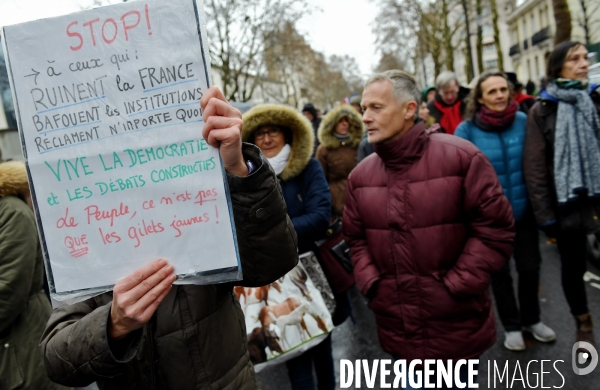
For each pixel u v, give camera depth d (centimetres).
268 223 140
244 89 2266
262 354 227
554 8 866
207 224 126
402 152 213
